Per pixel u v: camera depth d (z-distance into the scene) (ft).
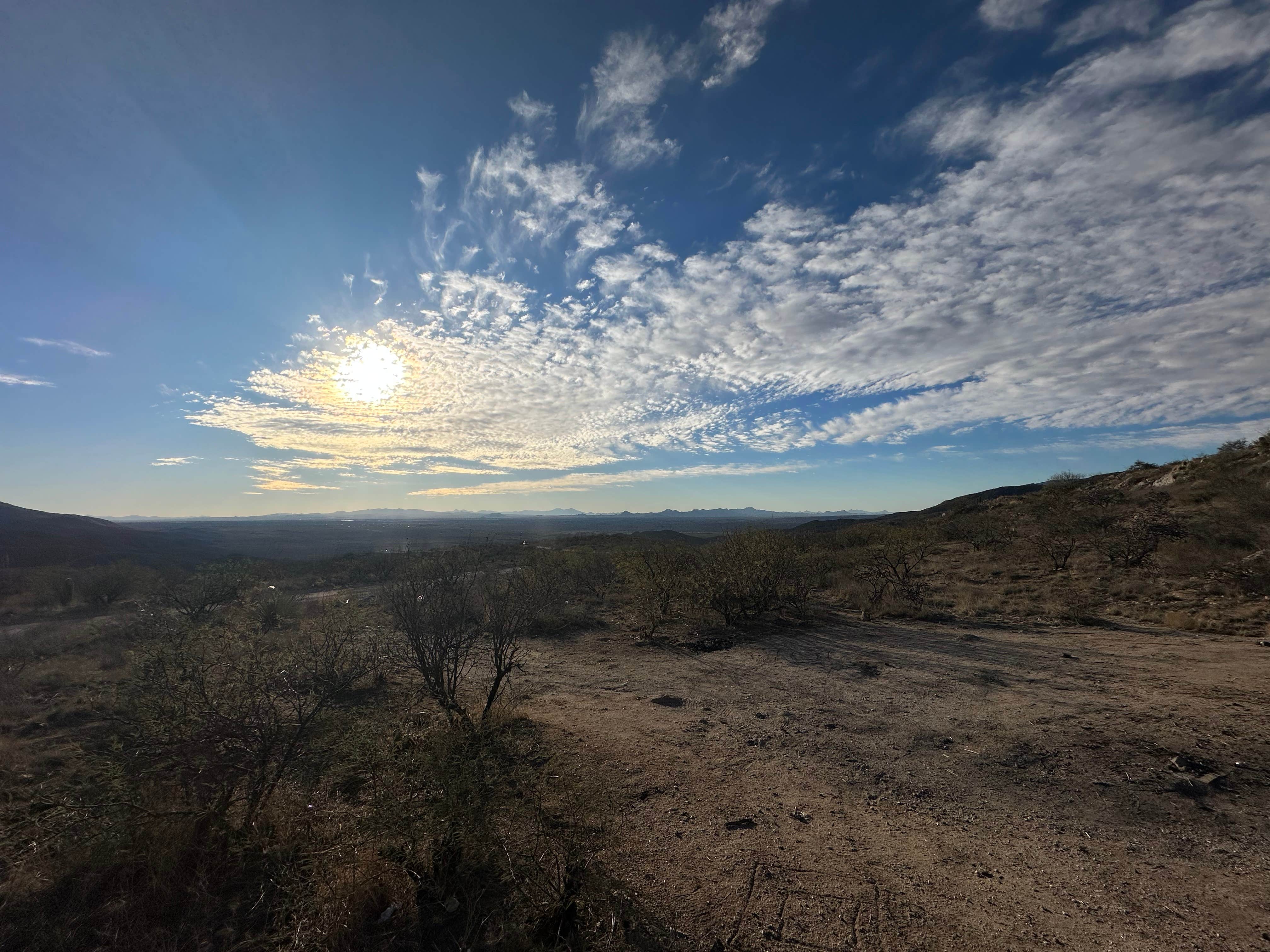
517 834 13.80
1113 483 92.38
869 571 57.57
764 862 12.84
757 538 47.47
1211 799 14.33
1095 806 14.69
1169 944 9.74
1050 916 10.69
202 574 41.47
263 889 11.41
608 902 11.27
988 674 26.45
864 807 15.47
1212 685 22.25
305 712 15.39
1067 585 48.60
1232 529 49.34
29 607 67.26
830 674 28.40
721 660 32.30
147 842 12.28
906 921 10.68
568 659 33.78
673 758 18.80
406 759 15.02
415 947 10.14
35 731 21.67
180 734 13.25
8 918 10.66
